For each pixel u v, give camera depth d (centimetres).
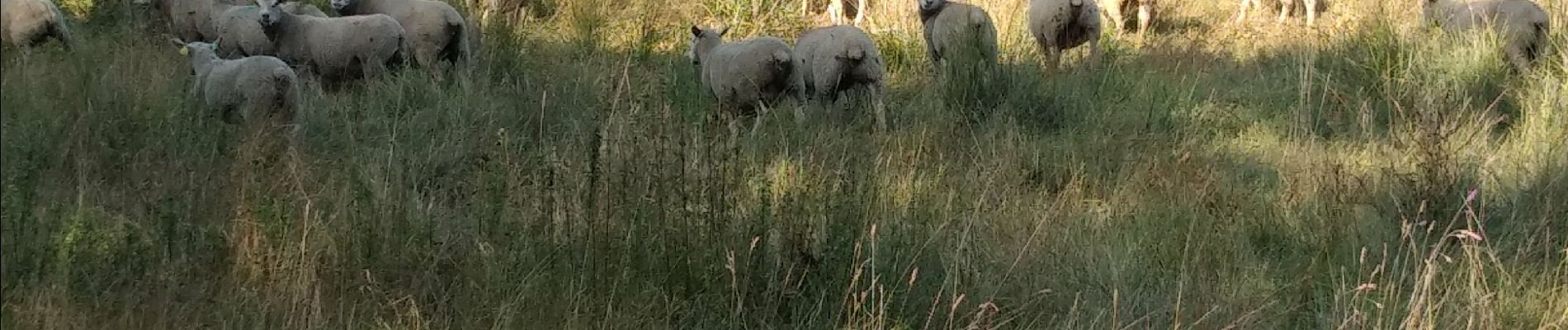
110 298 386
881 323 392
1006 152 646
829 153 605
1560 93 700
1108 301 439
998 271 463
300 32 740
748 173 532
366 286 415
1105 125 726
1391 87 748
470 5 977
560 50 949
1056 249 495
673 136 532
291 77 631
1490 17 791
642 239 436
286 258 427
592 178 453
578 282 419
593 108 690
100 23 923
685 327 411
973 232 480
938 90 779
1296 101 768
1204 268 480
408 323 401
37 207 408
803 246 437
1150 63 937
